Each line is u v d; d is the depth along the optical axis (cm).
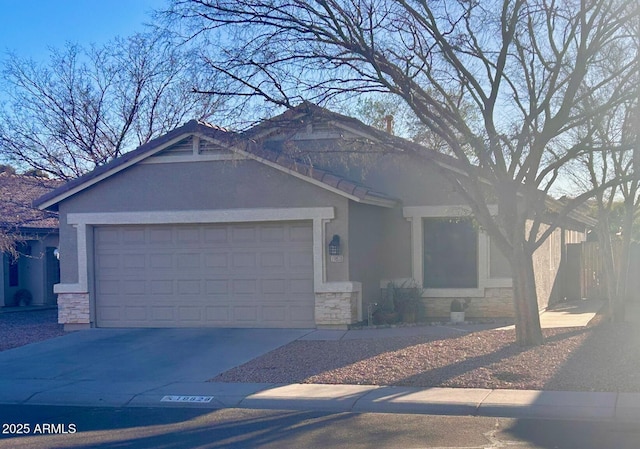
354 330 1598
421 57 1288
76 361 1386
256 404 1047
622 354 1195
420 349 1316
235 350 1422
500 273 1770
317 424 923
